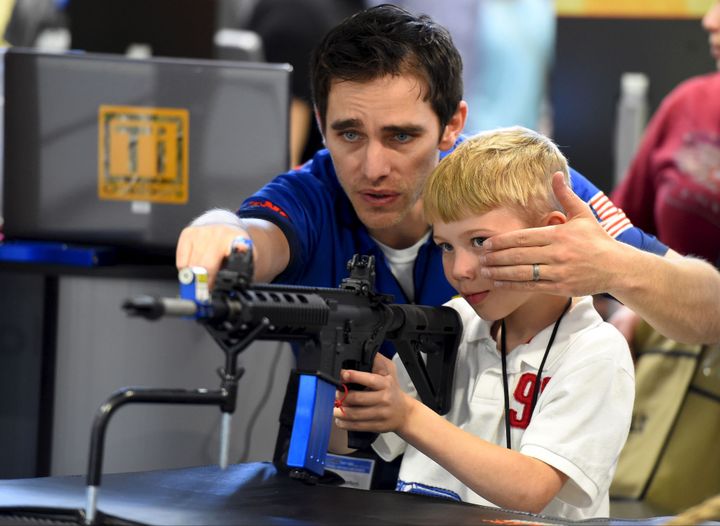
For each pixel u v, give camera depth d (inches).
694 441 137.6
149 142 139.1
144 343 138.4
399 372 95.5
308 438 72.5
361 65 93.8
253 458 138.5
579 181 107.4
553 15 224.8
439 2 233.6
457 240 87.8
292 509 68.8
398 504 72.4
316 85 100.0
